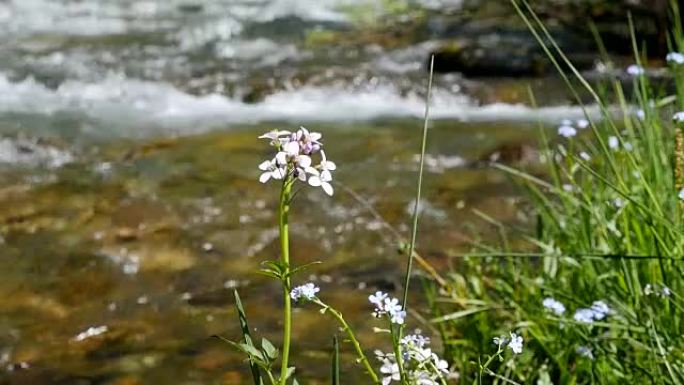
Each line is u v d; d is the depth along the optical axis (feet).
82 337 3.70
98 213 5.00
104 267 4.33
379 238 4.68
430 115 7.70
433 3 11.59
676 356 2.55
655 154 3.42
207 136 6.77
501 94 8.16
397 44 9.71
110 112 7.48
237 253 4.50
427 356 1.98
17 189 5.35
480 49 8.96
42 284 4.15
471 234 4.67
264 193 5.36
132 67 8.79
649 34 9.48
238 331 3.72
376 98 8.17
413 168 5.90
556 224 3.57
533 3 11.02
